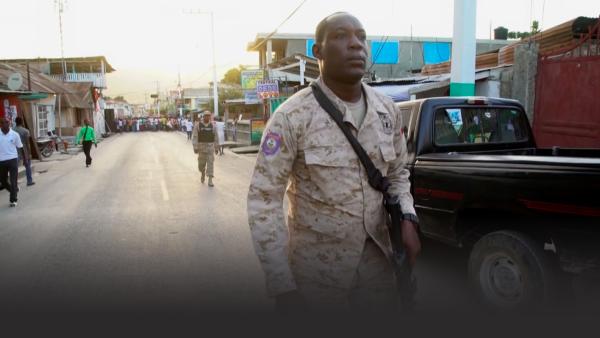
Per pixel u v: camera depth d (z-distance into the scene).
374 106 1.82
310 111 1.73
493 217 3.63
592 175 2.79
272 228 1.70
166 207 8.17
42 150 19.89
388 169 1.97
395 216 1.86
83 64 43.25
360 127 1.77
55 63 42.38
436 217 4.01
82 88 35.94
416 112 4.43
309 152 1.72
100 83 43.06
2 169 8.47
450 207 3.84
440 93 12.02
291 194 1.87
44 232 6.48
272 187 1.73
